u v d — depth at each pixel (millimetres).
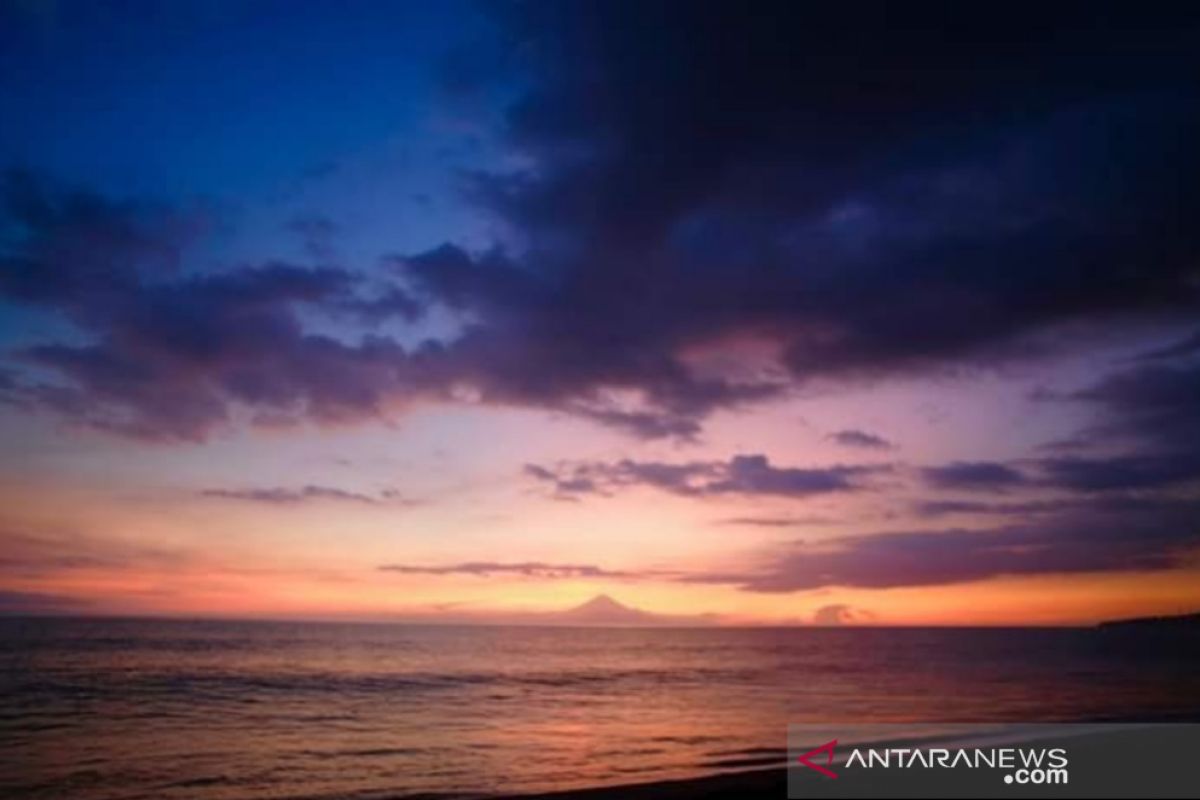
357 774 17828
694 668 60531
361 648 81375
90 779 17281
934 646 102688
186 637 90250
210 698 35188
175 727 26000
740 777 14766
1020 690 37844
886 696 35344
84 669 47156
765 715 28625
